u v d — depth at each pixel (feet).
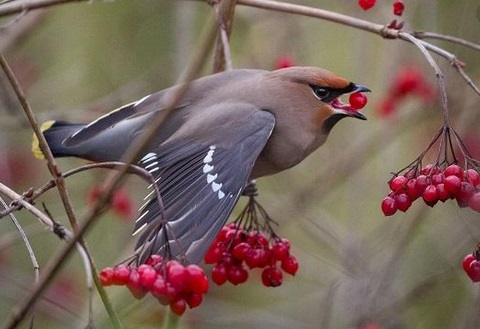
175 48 41.68
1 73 40.19
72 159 43.78
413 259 42.34
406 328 39.58
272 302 43.83
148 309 31.94
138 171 22.22
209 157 26.02
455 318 39.96
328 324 37.81
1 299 40.50
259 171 29.22
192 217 23.44
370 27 28.02
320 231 42.78
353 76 43.37
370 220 43.37
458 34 40.78
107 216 42.14
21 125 37.37
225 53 29.40
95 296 31.55
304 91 28.68
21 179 44.83
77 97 44.62
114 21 45.03
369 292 39.27
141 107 27.91
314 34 44.57
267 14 42.27
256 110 27.73
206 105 27.81
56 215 44.19
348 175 41.60
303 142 28.73
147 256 22.06
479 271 24.40
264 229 27.48
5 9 28.66
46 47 44.98
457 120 41.04
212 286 43.01
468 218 41.75
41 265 42.50
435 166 24.36
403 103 42.68
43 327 39.22
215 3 30.14
